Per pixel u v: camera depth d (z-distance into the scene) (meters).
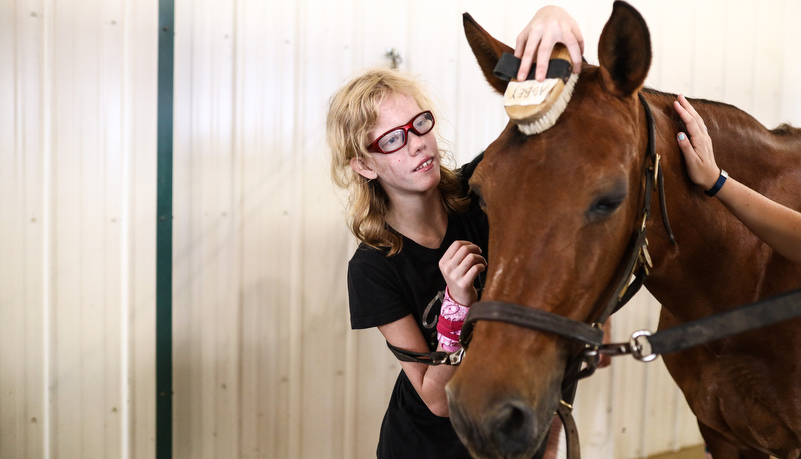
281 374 1.92
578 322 0.72
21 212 1.71
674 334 0.74
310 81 1.88
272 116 1.86
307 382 1.95
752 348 1.03
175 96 1.78
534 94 0.74
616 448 2.27
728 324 0.72
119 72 1.74
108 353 1.79
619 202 0.73
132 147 1.76
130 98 1.75
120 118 1.75
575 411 2.20
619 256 0.78
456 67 2.01
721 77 2.31
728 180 0.90
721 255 0.99
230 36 1.81
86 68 1.72
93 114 1.74
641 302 2.25
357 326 1.09
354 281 1.09
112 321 1.78
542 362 0.72
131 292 1.79
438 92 2.00
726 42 2.29
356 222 1.10
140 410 1.82
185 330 1.84
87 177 1.74
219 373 1.87
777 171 1.08
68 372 1.77
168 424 1.84
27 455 1.77
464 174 1.21
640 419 2.29
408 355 1.02
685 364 1.18
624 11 0.75
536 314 0.71
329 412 1.97
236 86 1.82
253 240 1.87
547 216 0.72
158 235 1.79
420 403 1.12
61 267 1.74
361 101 1.03
